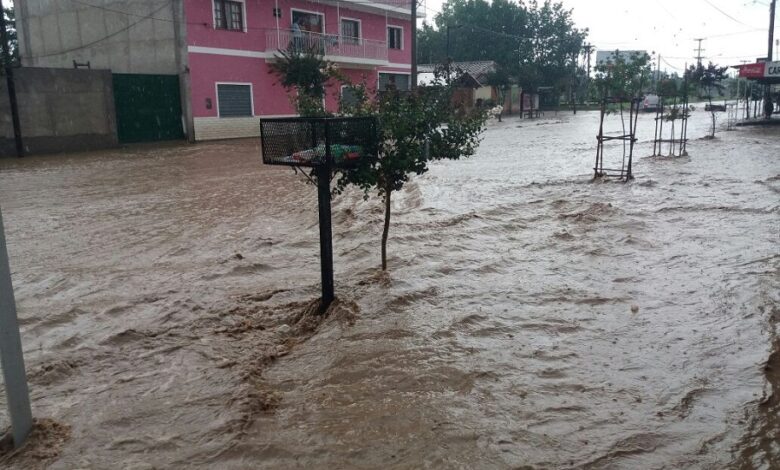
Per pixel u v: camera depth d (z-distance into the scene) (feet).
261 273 23.73
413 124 20.06
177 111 90.79
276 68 92.89
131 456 11.78
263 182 46.68
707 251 24.81
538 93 206.08
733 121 109.29
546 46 208.33
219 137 93.45
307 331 17.99
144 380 14.94
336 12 112.98
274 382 14.75
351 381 14.56
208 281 22.80
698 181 41.91
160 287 22.16
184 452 11.84
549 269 23.11
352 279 22.17
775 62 93.66
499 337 16.94
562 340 16.67
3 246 11.80
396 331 17.35
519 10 200.03
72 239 29.48
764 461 11.31
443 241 27.55
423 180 46.34
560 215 32.27
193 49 88.89
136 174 52.95
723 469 11.09
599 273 22.43
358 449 11.74
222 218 33.63
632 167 50.98
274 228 30.96
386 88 21.76
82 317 19.45
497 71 174.19
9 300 11.89
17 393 12.11
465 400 13.52
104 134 80.33
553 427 12.41
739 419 12.64
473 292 20.65
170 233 30.37
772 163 50.37
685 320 17.80
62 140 76.13
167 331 18.02
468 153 21.98
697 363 15.10
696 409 13.03
